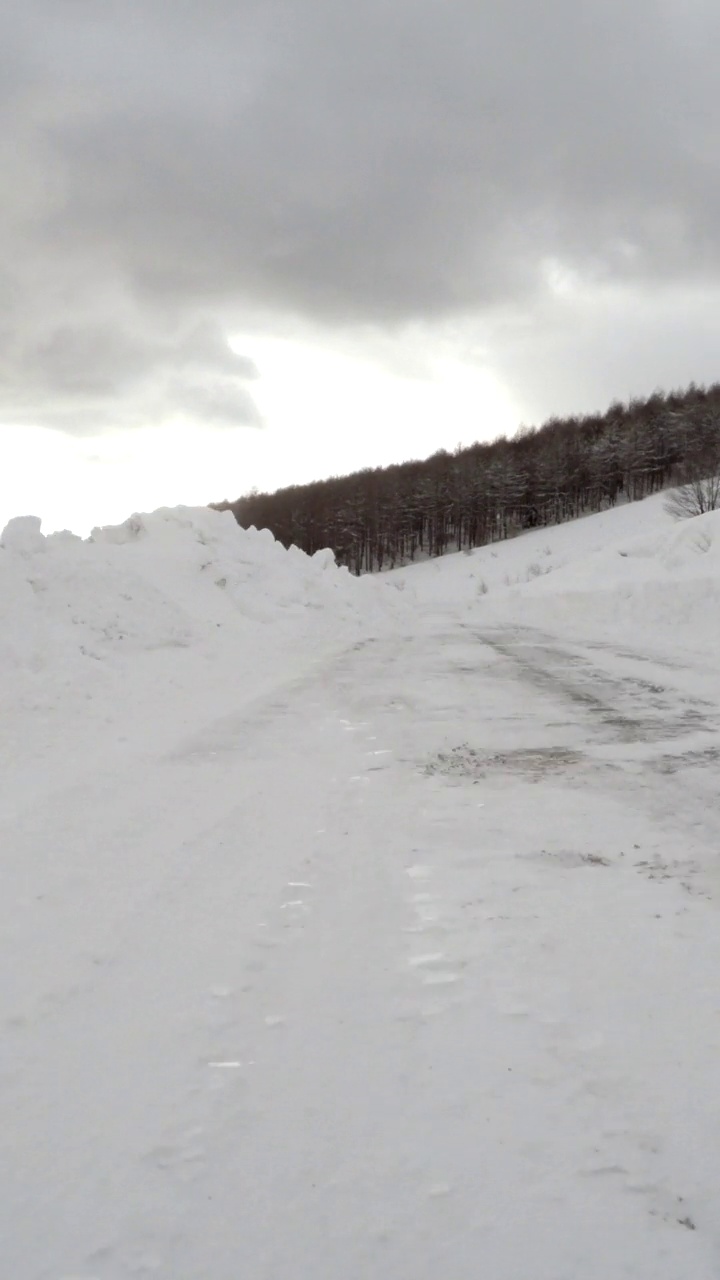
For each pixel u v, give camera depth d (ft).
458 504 331.36
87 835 17.11
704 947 11.64
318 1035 9.65
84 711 30.68
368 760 23.75
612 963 11.21
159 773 22.47
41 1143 7.90
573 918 12.71
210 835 17.06
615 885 14.02
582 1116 8.09
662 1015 9.89
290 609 67.51
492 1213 6.92
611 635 65.57
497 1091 8.50
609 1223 6.81
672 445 331.16
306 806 19.10
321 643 61.16
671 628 63.72
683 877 14.29
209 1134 7.97
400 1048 9.34
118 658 39.14
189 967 11.41
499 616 103.04
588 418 413.80
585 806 18.67
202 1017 10.11
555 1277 6.31
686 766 21.83
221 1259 6.54
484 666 46.88
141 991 10.78
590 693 35.32
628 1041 9.36
